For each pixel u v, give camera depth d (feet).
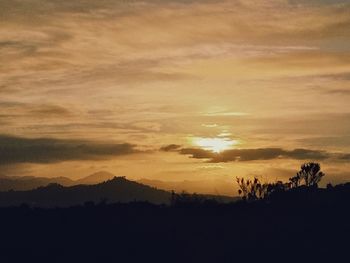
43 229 122.83
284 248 107.34
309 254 103.86
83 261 105.19
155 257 107.04
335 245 107.55
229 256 105.60
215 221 128.16
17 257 107.34
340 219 123.65
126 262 104.78
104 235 118.93
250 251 107.04
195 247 111.24
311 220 124.36
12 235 118.93
